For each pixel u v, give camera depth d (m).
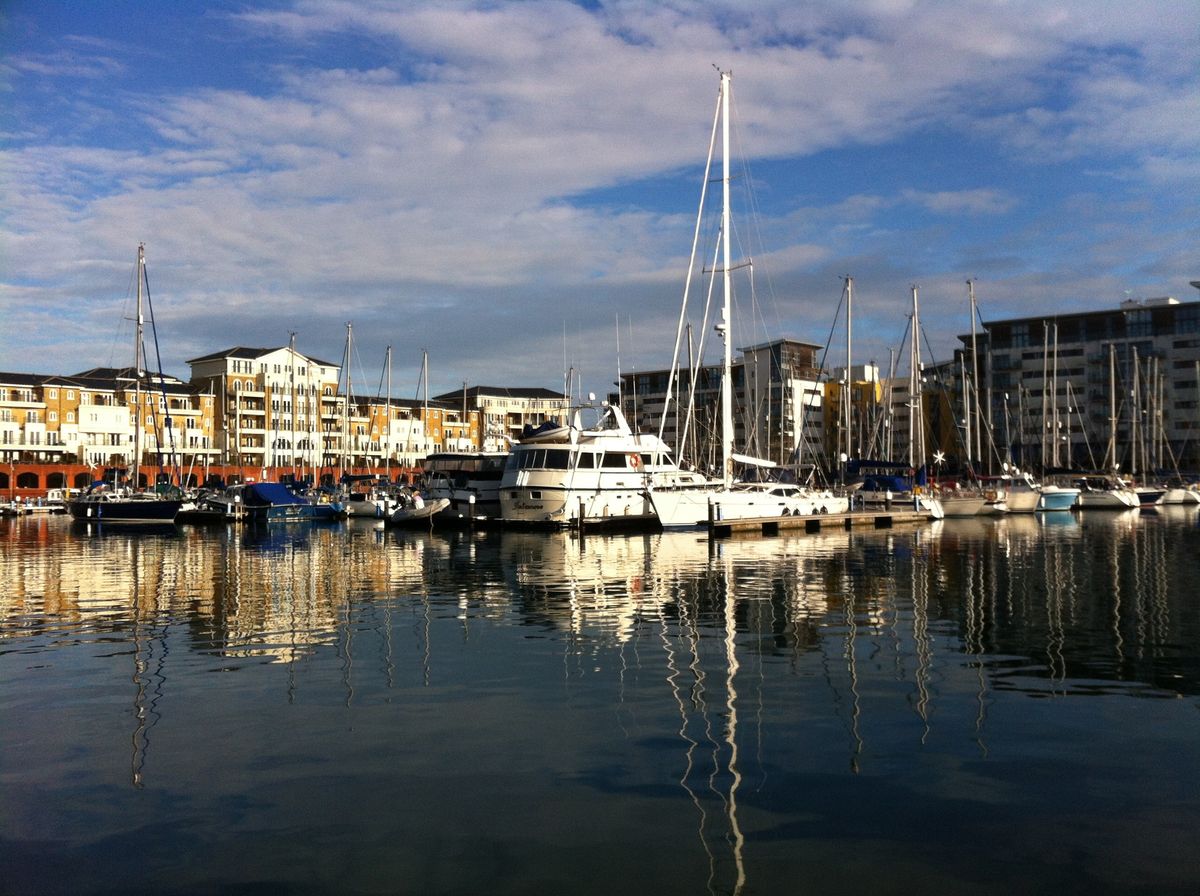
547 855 8.64
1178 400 129.38
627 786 10.34
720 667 16.23
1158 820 9.34
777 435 128.75
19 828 9.30
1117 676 15.38
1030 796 9.98
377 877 8.23
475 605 24.08
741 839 8.95
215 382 144.75
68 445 129.88
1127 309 133.25
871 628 20.14
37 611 23.33
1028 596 25.20
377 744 11.88
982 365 143.88
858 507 68.94
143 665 16.59
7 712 13.44
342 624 21.06
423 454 160.00
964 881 8.10
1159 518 72.88
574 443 57.28
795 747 11.65
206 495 77.44
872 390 134.88
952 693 14.28
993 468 107.38
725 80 56.38
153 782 10.55
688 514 55.06
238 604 24.47
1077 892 7.90
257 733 12.37
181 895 7.96
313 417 150.12
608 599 25.09
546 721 12.88
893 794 10.06
